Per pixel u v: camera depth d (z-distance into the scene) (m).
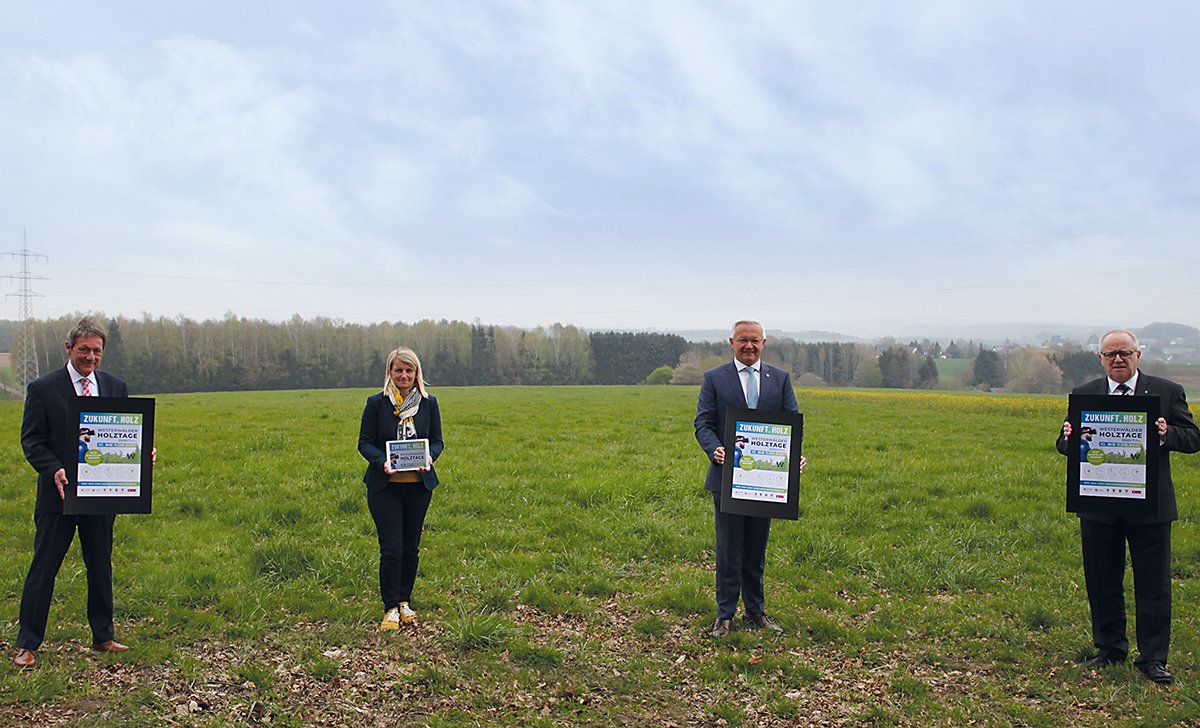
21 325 66.56
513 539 8.61
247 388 78.12
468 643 5.46
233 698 4.50
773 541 8.57
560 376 95.56
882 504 10.69
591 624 6.07
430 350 90.75
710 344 106.56
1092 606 5.23
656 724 4.38
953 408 33.66
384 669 5.01
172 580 6.61
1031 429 21.95
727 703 4.64
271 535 8.78
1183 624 5.90
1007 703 4.61
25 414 4.82
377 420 5.96
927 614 6.25
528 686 4.84
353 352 87.50
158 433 17.14
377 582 6.85
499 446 16.23
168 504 9.88
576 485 11.19
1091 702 4.62
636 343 102.50
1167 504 4.88
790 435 5.50
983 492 11.39
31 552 7.59
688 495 10.93
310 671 4.92
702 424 5.89
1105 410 4.94
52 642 5.20
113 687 4.57
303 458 13.58
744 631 5.81
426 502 6.02
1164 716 4.37
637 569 7.73
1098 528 5.11
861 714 4.51
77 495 4.74
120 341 77.31
